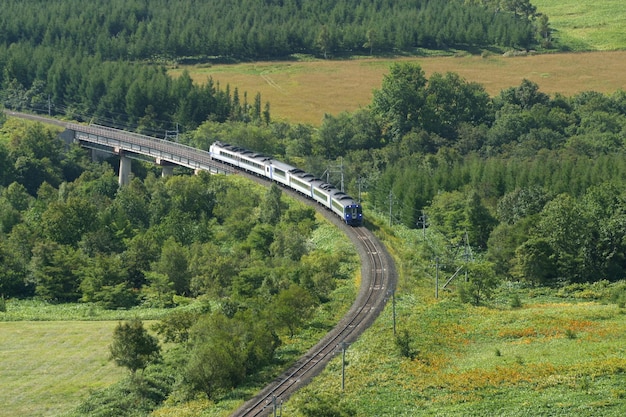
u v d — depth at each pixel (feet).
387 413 536.01
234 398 569.23
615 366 575.38
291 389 574.97
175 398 583.58
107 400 584.40
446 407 542.16
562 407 531.91
